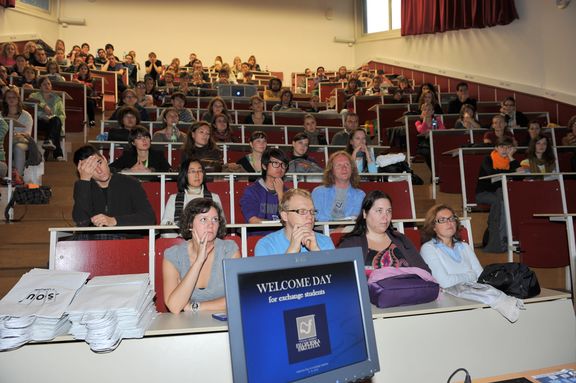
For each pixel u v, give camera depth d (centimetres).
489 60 850
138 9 1080
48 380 141
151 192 335
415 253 234
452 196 470
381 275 183
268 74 1074
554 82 721
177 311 171
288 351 95
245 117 621
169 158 433
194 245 196
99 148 428
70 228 227
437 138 512
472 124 541
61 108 535
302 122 629
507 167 419
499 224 376
